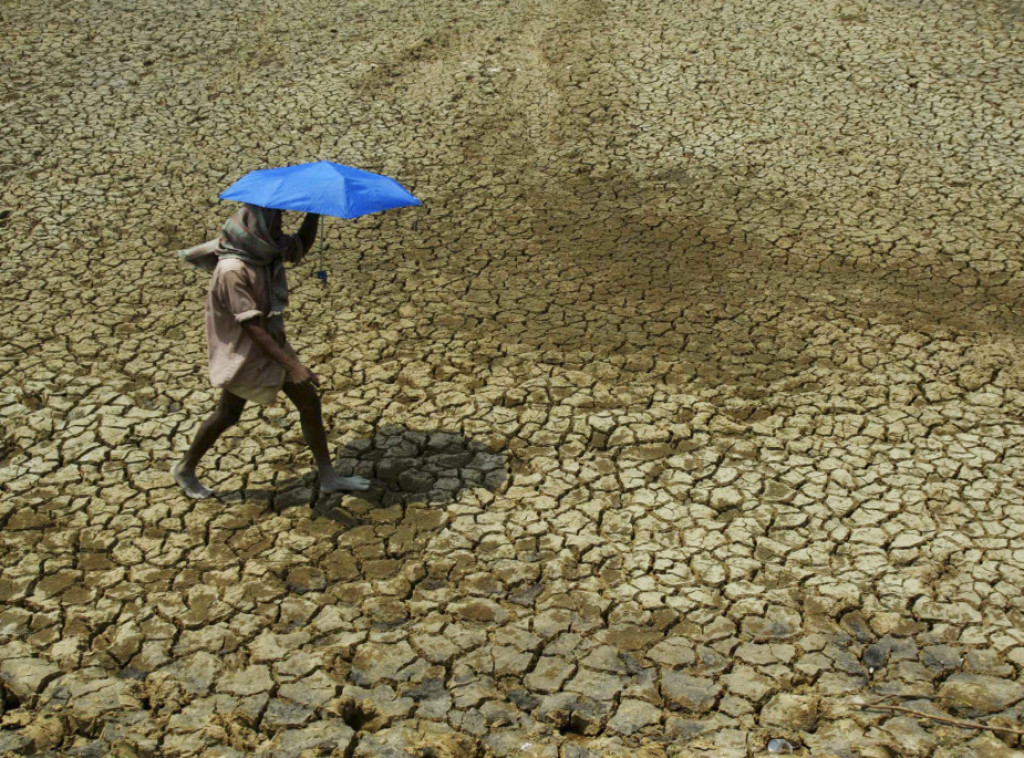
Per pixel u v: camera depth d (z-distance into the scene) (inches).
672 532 200.5
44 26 455.2
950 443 222.8
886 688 168.4
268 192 181.8
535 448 223.3
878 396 238.1
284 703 165.8
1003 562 191.3
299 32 456.8
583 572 191.3
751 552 195.5
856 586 187.0
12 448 220.5
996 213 313.9
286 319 268.4
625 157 353.7
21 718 161.6
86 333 260.1
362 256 298.7
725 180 338.0
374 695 167.9
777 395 239.3
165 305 272.8
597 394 240.1
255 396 193.3
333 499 208.1
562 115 383.9
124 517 202.2
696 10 474.9
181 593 185.6
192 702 165.6
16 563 191.2
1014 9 459.2
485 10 480.7
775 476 214.5
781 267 290.7
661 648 175.8
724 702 166.6
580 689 169.0
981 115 372.2
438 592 187.2
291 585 187.9
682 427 229.0
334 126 376.5
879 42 434.3
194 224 313.0
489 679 171.0
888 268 288.8
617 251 300.2
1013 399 235.6
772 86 400.5
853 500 207.6
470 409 235.0
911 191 327.6
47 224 310.8
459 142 365.7
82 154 352.8
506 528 201.5
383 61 428.5
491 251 301.3
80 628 178.1
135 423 228.2
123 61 424.8
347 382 244.1
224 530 199.8
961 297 274.8
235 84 407.5
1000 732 159.3
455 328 265.6
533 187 336.8
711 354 254.2
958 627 178.4
